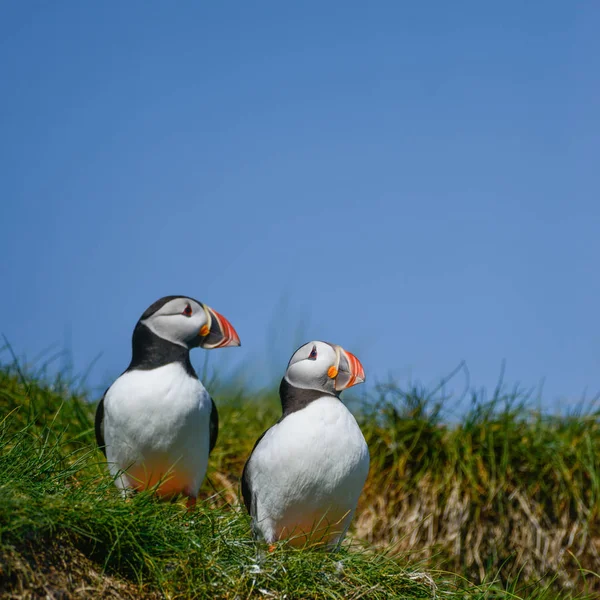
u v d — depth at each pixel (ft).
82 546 25.55
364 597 27.96
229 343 33.60
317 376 29.99
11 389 44.60
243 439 47.06
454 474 45.32
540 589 41.09
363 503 45.42
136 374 32.30
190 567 26.50
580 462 45.44
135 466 32.30
